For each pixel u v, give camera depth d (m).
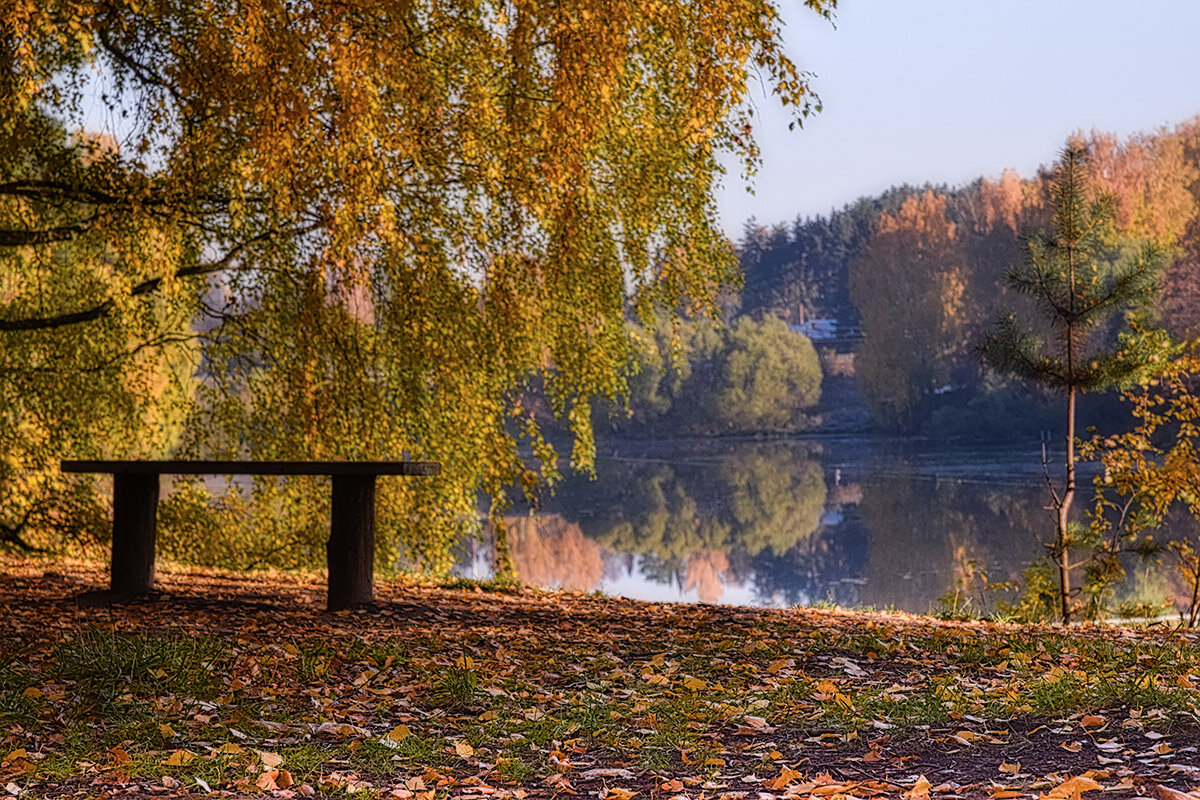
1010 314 12.27
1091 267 11.87
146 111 8.61
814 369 90.19
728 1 7.23
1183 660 6.02
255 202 9.89
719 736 4.68
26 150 9.76
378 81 7.39
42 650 6.26
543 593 10.50
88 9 7.01
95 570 11.09
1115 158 68.88
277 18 6.95
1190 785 3.52
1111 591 11.39
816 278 144.75
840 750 4.36
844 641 6.99
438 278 9.88
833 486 44.50
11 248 11.19
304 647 6.64
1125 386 11.62
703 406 88.75
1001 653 6.48
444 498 11.37
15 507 12.09
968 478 43.56
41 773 4.10
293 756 4.33
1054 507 11.62
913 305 75.75
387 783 4.09
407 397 10.78
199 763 4.21
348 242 7.97
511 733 4.81
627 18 7.31
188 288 10.95
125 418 12.01
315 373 10.45
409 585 10.57
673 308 10.75
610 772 4.13
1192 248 57.69
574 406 11.04
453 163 9.47
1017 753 4.16
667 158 9.84
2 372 11.40
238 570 11.85
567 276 10.11
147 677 5.57
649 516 36.88
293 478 11.95
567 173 7.88
